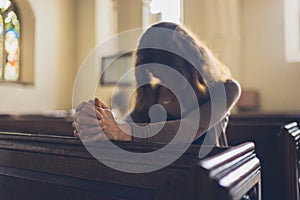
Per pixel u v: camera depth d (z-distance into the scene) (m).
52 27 8.05
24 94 7.41
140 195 1.10
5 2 7.38
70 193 1.24
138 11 6.96
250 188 1.10
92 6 8.39
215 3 6.67
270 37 6.79
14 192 1.41
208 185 0.85
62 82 8.26
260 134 2.22
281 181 2.12
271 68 6.79
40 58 7.76
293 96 6.61
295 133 2.19
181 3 7.50
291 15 6.82
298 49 6.84
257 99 6.80
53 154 1.29
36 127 2.75
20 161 1.39
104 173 1.17
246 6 6.98
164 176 1.07
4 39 7.36
